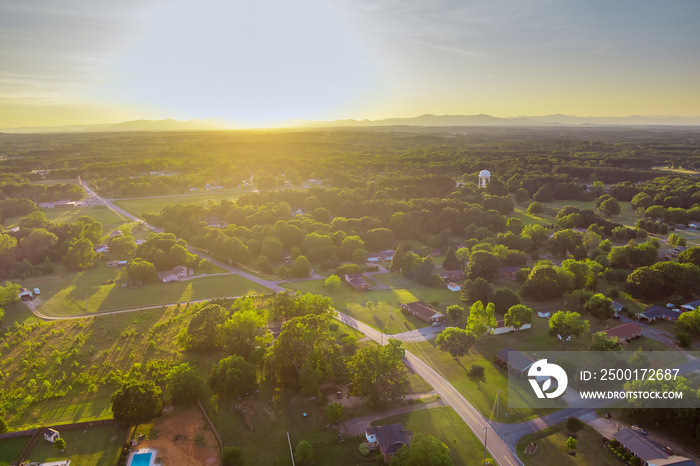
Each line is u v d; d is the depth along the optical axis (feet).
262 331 427.74
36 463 264.52
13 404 321.11
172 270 595.47
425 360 385.29
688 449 275.39
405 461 249.75
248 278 592.60
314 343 346.33
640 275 505.66
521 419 307.58
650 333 431.84
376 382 314.96
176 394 320.09
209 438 290.15
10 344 406.62
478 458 271.90
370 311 486.38
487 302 495.00
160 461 267.80
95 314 475.31
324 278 593.83
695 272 521.24
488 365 377.71
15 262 606.55
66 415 310.45
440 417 309.42
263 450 280.10
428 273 577.02
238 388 327.26
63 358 380.99
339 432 295.48
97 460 268.21
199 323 395.34
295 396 335.47
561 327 407.23
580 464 266.77
